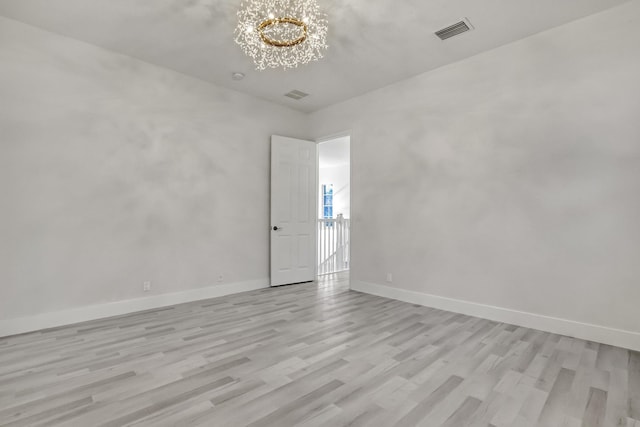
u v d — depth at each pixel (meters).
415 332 2.92
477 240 3.41
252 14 2.77
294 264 5.02
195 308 3.68
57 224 3.10
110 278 3.40
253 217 4.62
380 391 1.94
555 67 2.93
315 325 3.10
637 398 1.87
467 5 2.63
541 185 3.00
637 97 2.55
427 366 2.26
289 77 4.00
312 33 2.99
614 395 1.90
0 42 2.84
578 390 1.96
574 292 2.82
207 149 4.14
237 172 4.43
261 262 4.72
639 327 2.53
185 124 3.94
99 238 3.33
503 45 3.24
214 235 4.20
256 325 3.10
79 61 3.22
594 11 2.70
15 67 2.90
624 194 2.61
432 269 3.77
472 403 1.82
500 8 2.67
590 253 2.75
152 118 3.69
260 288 4.69
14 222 2.89
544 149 2.99
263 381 2.04
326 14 2.74
